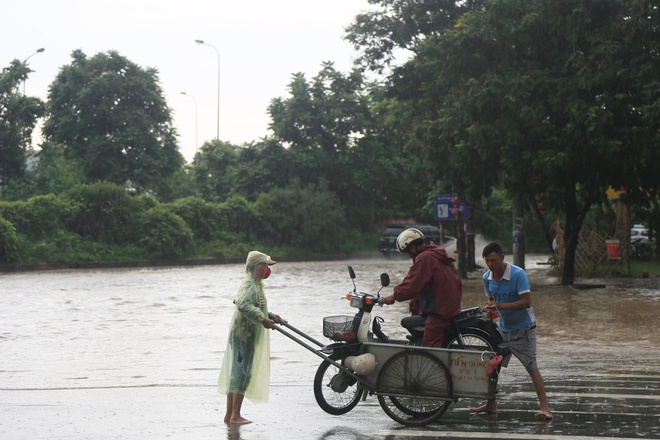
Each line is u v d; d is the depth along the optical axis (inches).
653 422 311.1
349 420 325.7
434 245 342.6
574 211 1047.0
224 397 378.0
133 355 518.3
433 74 1073.5
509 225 2212.1
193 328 650.2
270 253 2000.5
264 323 318.7
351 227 2285.9
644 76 928.3
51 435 298.0
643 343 551.5
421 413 323.6
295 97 2249.0
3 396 380.8
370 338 336.8
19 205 1651.1
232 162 2475.4
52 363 489.1
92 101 2113.7
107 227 1782.7
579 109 932.6
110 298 904.3
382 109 1546.5
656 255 1565.0
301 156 2198.6
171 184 2313.0
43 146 1999.3
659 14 948.0
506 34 970.7
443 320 337.1
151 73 2213.3
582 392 376.2
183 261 1782.7
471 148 980.6
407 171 2285.9
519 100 954.7
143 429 308.3
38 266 1539.1
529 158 948.0
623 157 962.7
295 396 377.7
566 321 671.1
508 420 319.9
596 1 960.9
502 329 329.4
